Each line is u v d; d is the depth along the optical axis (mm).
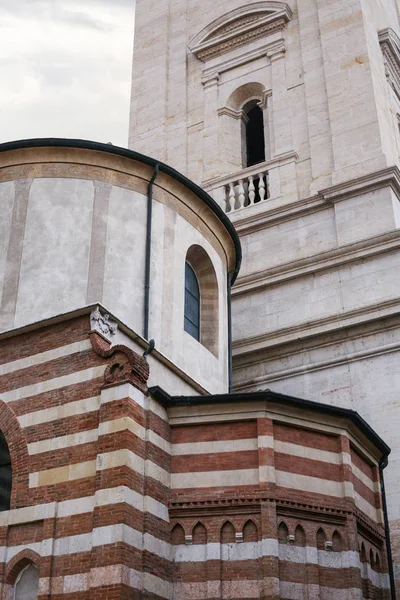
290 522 17406
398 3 40594
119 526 15758
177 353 21641
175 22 38156
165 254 22344
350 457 18859
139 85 37219
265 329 27531
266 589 16406
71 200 21859
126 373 17156
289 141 31781
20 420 18047
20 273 21016
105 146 22141
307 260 27562
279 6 34562
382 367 24562
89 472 16688
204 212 24109
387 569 19328
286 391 25797
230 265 25875
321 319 25922
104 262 21156
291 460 18047
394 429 23516
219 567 16828
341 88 31328
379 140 29516
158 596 16281
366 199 28312
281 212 29750
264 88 33812
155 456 17375
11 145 22109
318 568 17281
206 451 17984
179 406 18219
